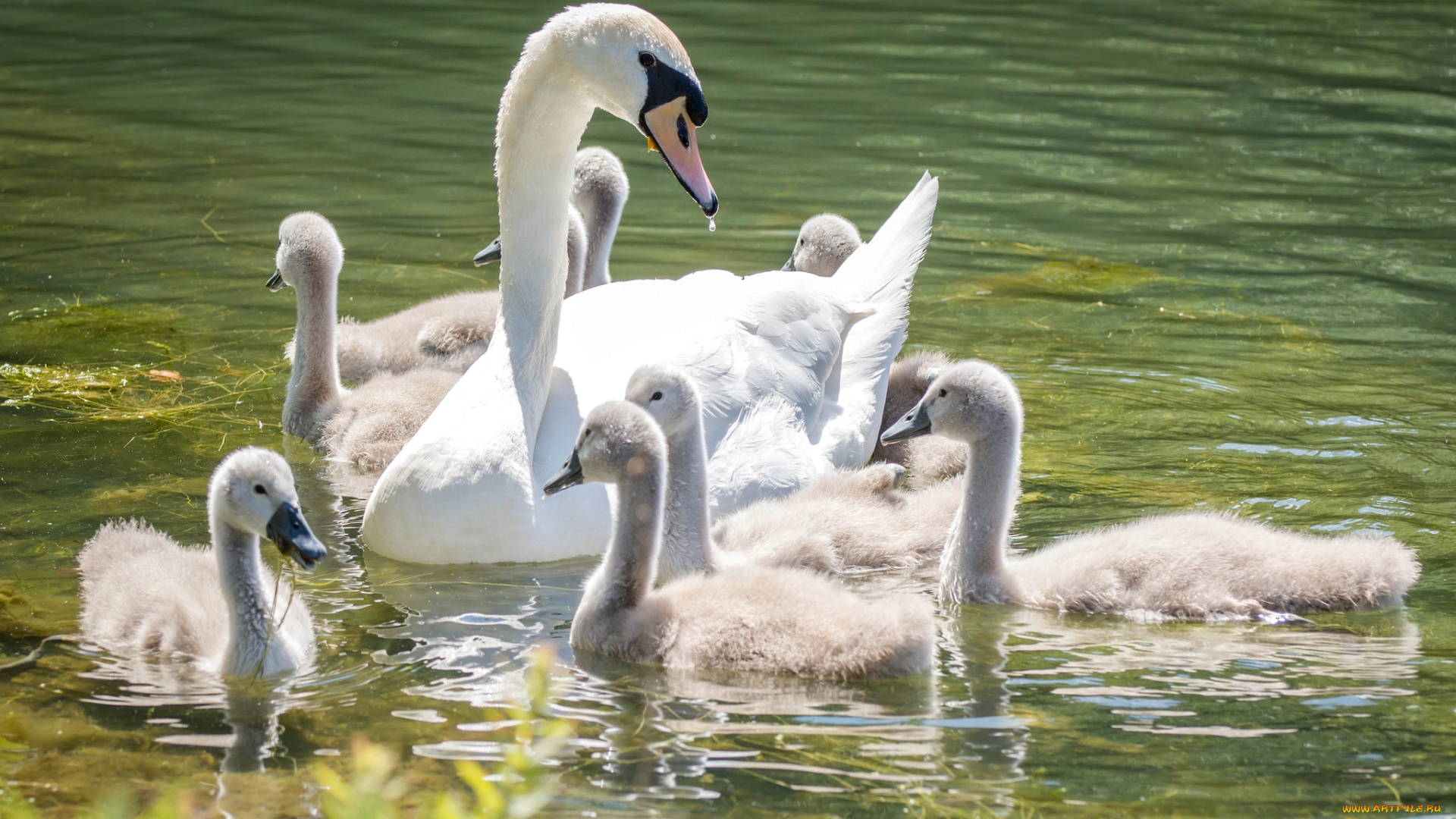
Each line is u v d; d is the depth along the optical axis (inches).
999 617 410.6
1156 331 639.8
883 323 553.3
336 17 1229.7
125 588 392.2
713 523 461.1
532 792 295.1
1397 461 507.5
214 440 527.2
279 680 361.1
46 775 313.6
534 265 469.1
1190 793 308.2
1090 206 821.2
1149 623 405.1
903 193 834.8
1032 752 326.3
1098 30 1224.2
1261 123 978.1
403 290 674.8
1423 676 365.4
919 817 298.2
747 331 499.5
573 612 410.3
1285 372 592.1
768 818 297.7
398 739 331.0
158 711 343.3
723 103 1011.3
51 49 1099.3
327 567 440.5
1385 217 800.9
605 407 388.2
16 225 735.7
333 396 548.4
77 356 590.9
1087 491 488.7
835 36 1197.7
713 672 370.0
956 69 1106.7
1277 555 411.2
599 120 992.9
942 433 422.0
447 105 989.2
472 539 441.4
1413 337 631.2
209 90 1005.8
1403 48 1169.4
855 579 442.6
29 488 476.7
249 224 753.0
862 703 351.6
